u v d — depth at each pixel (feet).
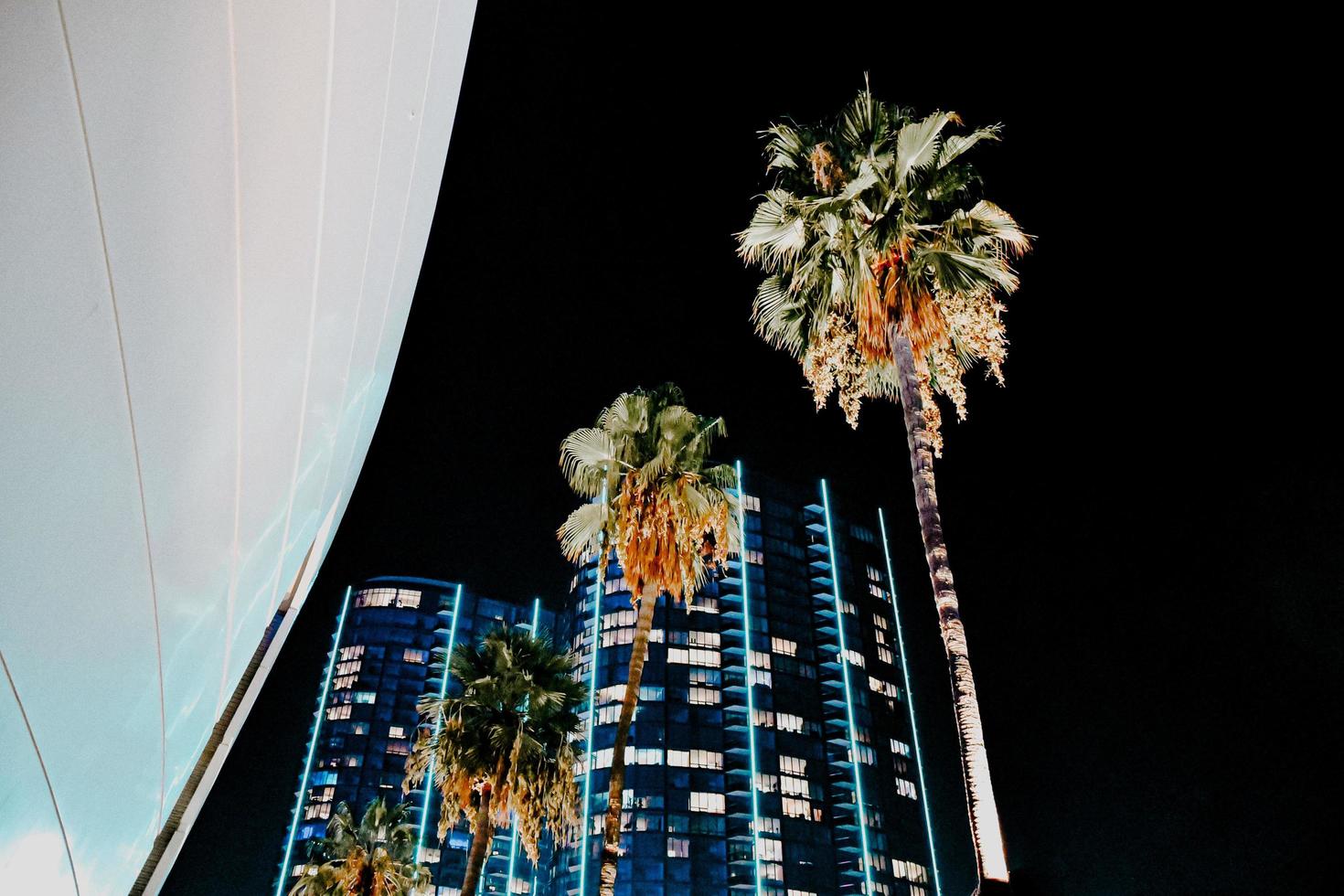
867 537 442.91
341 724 474.49
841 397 60.75
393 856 151.53
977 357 58.70
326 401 34.19
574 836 334.44
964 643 46.47
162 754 27.58
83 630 16.46
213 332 18.93
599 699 353.92
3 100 10.77
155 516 18.60
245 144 18.03
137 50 13.33
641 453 76.48
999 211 56.85
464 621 516.32
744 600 384.27
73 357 13.44
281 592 42.34
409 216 39.52
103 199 13.32
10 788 15.84
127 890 33.12
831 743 379.14
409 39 28.76
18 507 12.95
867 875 347.15
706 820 328.70
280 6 17.76
